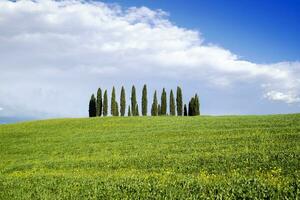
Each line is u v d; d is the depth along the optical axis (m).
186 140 45.75
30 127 81.62
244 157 28.59
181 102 119.81
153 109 120.56
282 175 20.38
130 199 17.14
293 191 15.08
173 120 79.44
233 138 42.84
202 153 34.03
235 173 22.12
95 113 120.38
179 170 26.55
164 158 33.09
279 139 38.28
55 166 35.59
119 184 20.20
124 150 42.94
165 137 51.22
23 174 31.31
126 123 78.50
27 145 56.03
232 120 69.81
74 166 34.47
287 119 62.09
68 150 47.84
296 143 34.38
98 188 19.98
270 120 62.72
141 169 29.28
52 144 54.91
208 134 49.78
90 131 69.25
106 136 58.59
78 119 94.25
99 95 120.88
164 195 16.94
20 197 20.09
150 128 66.06
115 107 120.38
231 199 15.28
